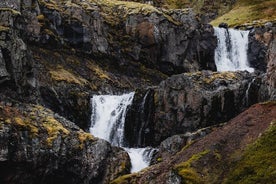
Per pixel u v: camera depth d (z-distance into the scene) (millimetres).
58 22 88500
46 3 90312
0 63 57750
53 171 53281
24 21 80688
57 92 71062
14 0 75500
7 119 52969
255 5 173500
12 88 59125
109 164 55500
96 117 72188
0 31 59281
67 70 80812
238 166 42094
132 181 50125
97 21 93062
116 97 73062
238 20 160625
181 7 185375
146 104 68062
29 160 51812
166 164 50094
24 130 53031
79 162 54281
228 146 46344
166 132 65438
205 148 47312
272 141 42188
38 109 58594
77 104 71562
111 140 69812
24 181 52156
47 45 84875
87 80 81312
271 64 57812
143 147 67062
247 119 49375
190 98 64438
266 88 59750
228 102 64188
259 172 39375
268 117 47469
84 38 89812
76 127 58812
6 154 50312
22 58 61031
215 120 63750
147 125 67188
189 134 55750
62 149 53781
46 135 54094
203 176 43625
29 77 62125
